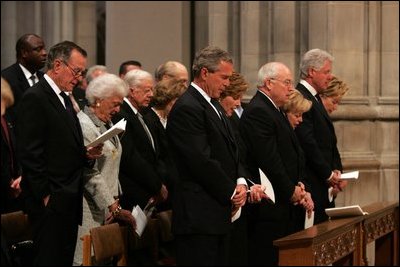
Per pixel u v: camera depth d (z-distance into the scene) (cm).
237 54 1895
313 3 1712
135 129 1273
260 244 1205
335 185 1312
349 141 1695
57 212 1057
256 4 1820
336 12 1698
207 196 1073
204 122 1078
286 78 1210
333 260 1133
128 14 2097
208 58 1088
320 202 1308
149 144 1285
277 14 1766
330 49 1695
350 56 1705
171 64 1392
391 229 1375
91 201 1116
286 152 1211
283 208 1200
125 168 1222
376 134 1734
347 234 1190
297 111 1252
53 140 1067
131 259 1134
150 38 2091
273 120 1194
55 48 1089
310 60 1345
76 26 2641
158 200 1259
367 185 1689
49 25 2662
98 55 2683
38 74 1405
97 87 1130
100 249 1034
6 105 958
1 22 2714
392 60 1738
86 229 1110
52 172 1067
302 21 1747
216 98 1119
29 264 1079
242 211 1178
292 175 1217
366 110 1703
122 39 2103
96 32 2664
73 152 1073
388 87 1741
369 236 1280
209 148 1078
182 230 1073
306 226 1236
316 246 1067
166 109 1327
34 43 1373
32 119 1059
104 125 1142
